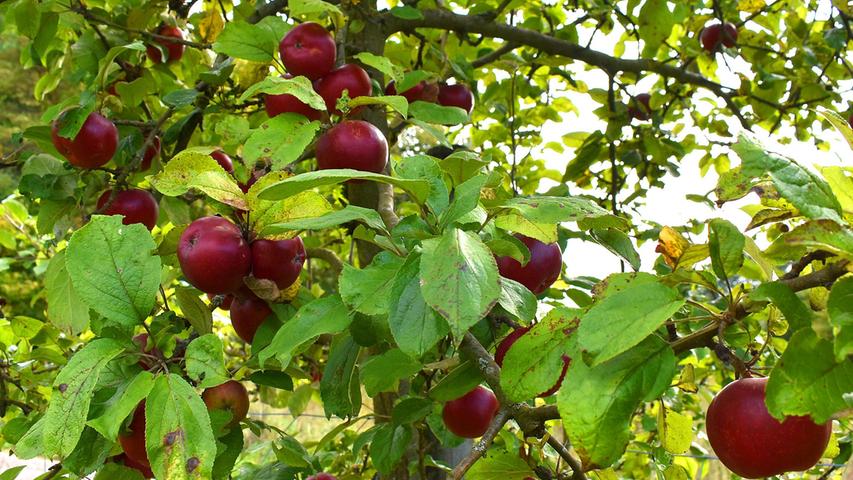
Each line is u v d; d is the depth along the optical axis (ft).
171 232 3.78
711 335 3.06
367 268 3.27
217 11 5.52
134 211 4.41
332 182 3.16
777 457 2.98
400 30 5.47
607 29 6.99
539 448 4.02
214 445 3.15
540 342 3.10
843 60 6.79
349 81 3.96
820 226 2.76
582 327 2.89
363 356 4.85
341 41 4.31
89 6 6.04
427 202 3.43
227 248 3.51
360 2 5.06
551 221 3.22
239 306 3.87
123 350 3.38
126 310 3.39
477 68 6.66
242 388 3.71
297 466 4.41
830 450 3.61
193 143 5.92
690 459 5.65
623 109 6.65
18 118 27.99
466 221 3.41
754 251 3.30
